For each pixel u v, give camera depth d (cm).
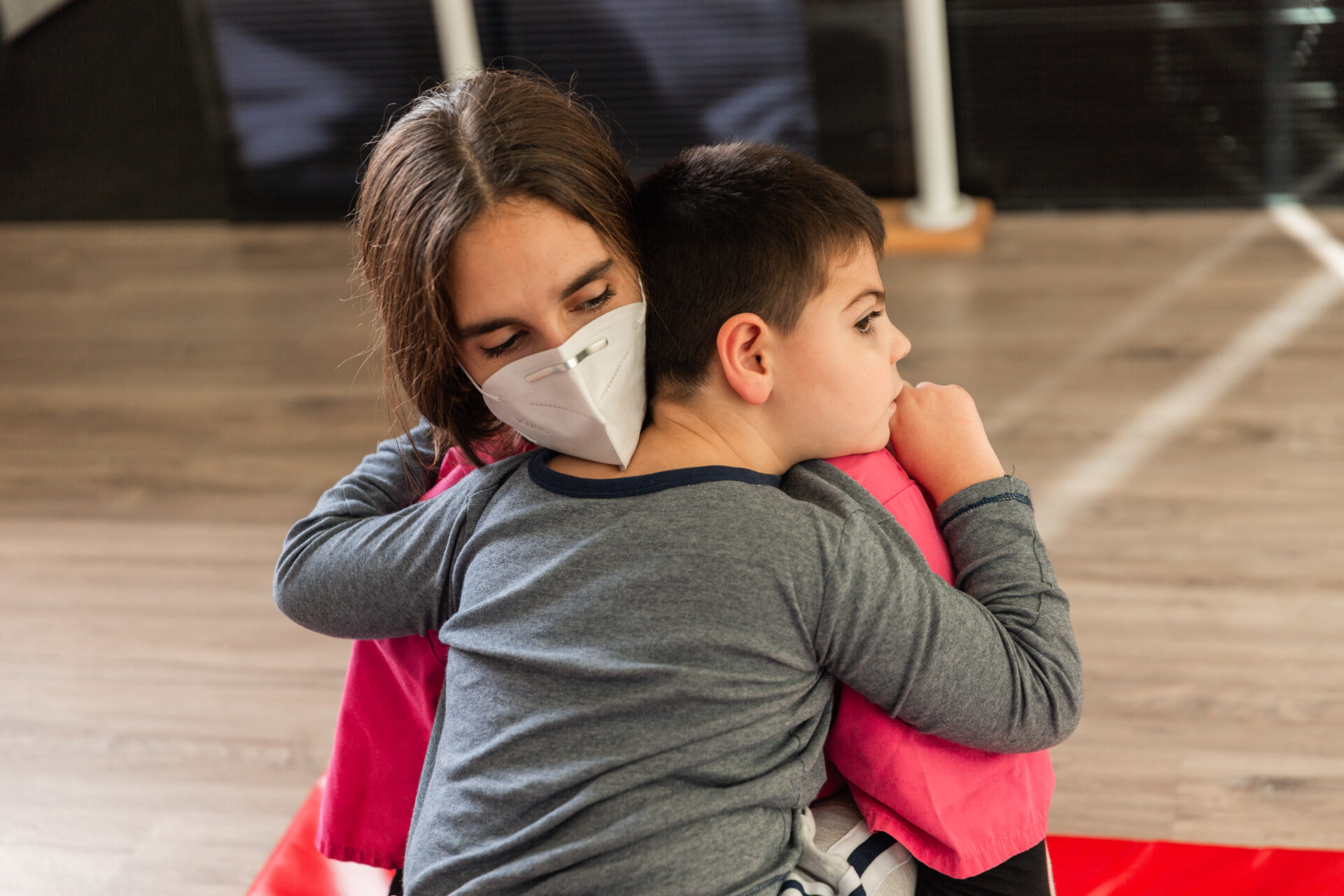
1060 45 275
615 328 74
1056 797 147
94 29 434
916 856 80
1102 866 114
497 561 77
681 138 308
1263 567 178
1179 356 229
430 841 76
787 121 301
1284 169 276
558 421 75
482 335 73
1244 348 228
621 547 73
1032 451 208
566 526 75
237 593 197
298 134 323
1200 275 255
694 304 77
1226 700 158
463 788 74
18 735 174
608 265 73
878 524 77
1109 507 193
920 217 284
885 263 276
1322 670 160
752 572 71
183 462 232
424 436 95
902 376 233
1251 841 139
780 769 74
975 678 73
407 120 75
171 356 270
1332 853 111
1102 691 161
